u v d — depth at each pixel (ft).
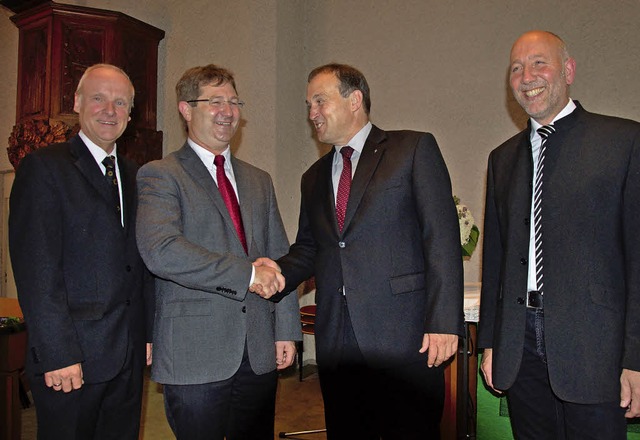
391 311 5.34
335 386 5.63
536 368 5.21
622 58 11.80
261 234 6.07
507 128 12.85
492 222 5.82
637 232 4.52
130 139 15.15
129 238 5.81
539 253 5.03
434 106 13.67
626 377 4.49
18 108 14.92
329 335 5.64
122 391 5.70
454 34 13.46
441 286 5.12
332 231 5.73
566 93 5.21
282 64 14.44
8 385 7.36
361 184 5.59
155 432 9.80
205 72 5.86
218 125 5.80
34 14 14.29
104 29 14.55
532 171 5.29
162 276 5.19
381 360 5.29
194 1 15.60
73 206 5.46
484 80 13.11
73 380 5.17
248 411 5.71
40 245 5.22
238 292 5.22
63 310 5.21
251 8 14.60
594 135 4.89
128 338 5.69
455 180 13.43
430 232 5.29
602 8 11.97
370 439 5.71
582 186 4.77
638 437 6.41
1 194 18.70
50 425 5.31
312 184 6.28
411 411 5.33
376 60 14.34
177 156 5.84
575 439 4.85
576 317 4.70
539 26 12.55
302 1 15.12
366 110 5.95
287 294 6.11
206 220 5.55
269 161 14.29
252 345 5.62
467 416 7.68
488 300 5.73
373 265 5.41
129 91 6.06
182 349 5.32
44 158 5.50
